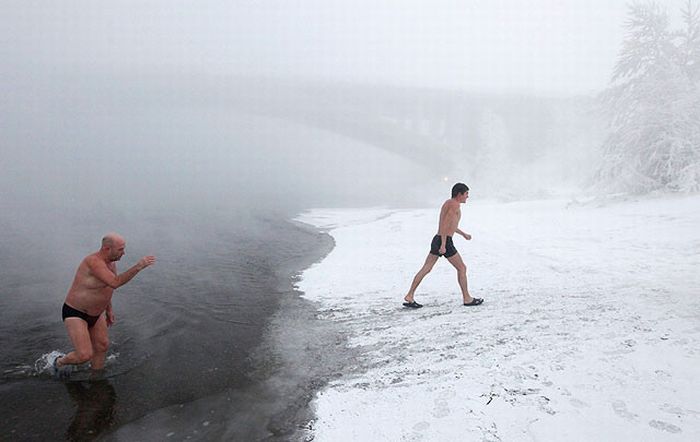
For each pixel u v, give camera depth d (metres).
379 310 6.11
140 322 5.85
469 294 6.60
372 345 4.84
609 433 2.77
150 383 4.13
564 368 3.72
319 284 7.71
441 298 6.50
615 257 8.09
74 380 4.22
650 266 7.22
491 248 9.86
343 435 3.07
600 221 12.34
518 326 4.90
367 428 3.13
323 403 3.58
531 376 3.64
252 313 6.20
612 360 3.77
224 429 3.31
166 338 5.27
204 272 8.72
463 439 2.86
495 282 7.17
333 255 10.27
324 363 4.46
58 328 5.75
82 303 4.18
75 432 3.32
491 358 4.10
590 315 5.00
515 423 2.98
